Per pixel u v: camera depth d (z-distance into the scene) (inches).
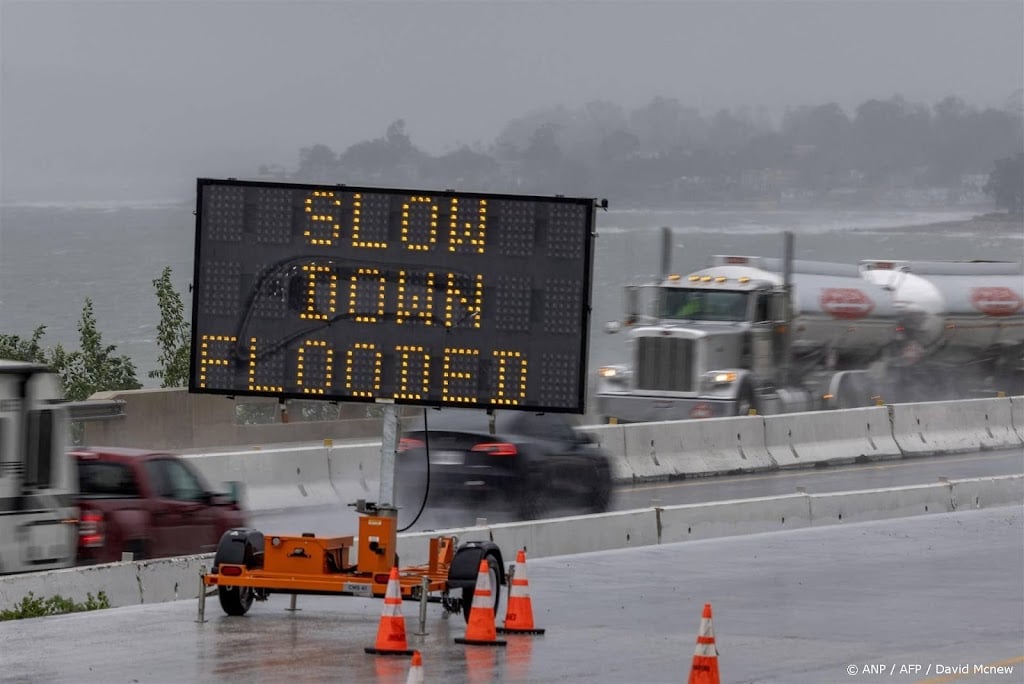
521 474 3494.1
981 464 5118.1
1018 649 2032.5
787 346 5634.8
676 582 2657.5
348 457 3959.2
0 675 1772.9
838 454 5128.0
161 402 4576.8
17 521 2322.8
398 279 2201.0
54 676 1769.2
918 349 6574.8
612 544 3154.5
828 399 6033.5
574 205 2175.2
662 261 5713.6
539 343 2183.8
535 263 2182.6
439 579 2142.0
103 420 4370.1
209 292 2223.2
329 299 2209.6
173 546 2659.9
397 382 2201.0
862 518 3713.1
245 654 1918.1
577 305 2177.7
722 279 5556.1
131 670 1807.3
